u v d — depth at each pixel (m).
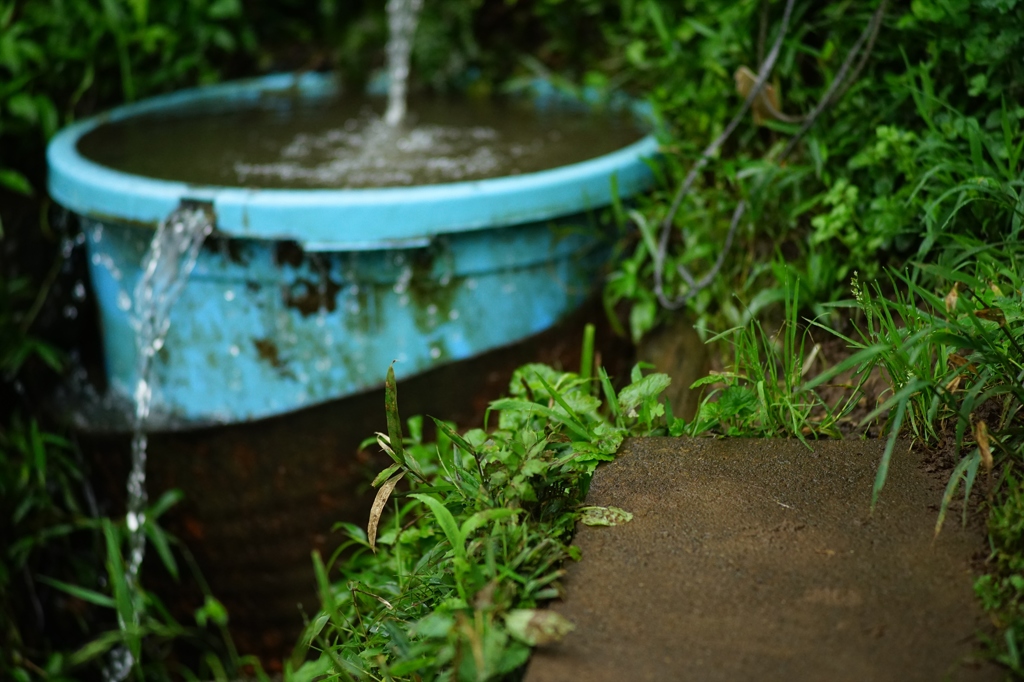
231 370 3.17
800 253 2.82
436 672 1.67
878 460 1.88
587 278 3.30
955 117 2.49
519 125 4.01
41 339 3.92
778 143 2.89
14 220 3.88
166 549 3.23
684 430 2.11
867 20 2.71
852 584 1.53
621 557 1.64
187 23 4.44
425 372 3.08
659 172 3.16
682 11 3.64
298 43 4.88
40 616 3.66
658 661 1.40
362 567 2.81
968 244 2.26
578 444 1.94
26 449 3.51
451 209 2.90
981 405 1.92
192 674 3.46
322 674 2.28
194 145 3.74
